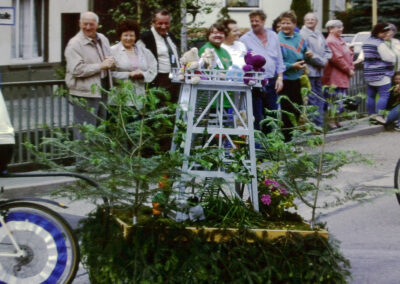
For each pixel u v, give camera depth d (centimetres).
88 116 1002
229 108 600
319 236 513
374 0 2869
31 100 985
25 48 2034
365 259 683
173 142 536
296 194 562
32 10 2041
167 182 503
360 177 1068
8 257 527
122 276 498
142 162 495
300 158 546
